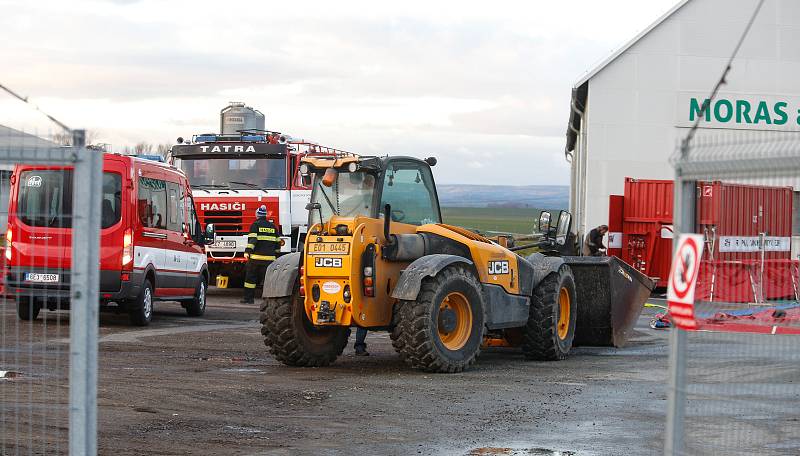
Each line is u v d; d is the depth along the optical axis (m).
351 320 11.23
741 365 5.28
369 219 11.47
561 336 13.18
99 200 4.77
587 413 9.05
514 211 157.62
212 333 15.49
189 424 8.36
